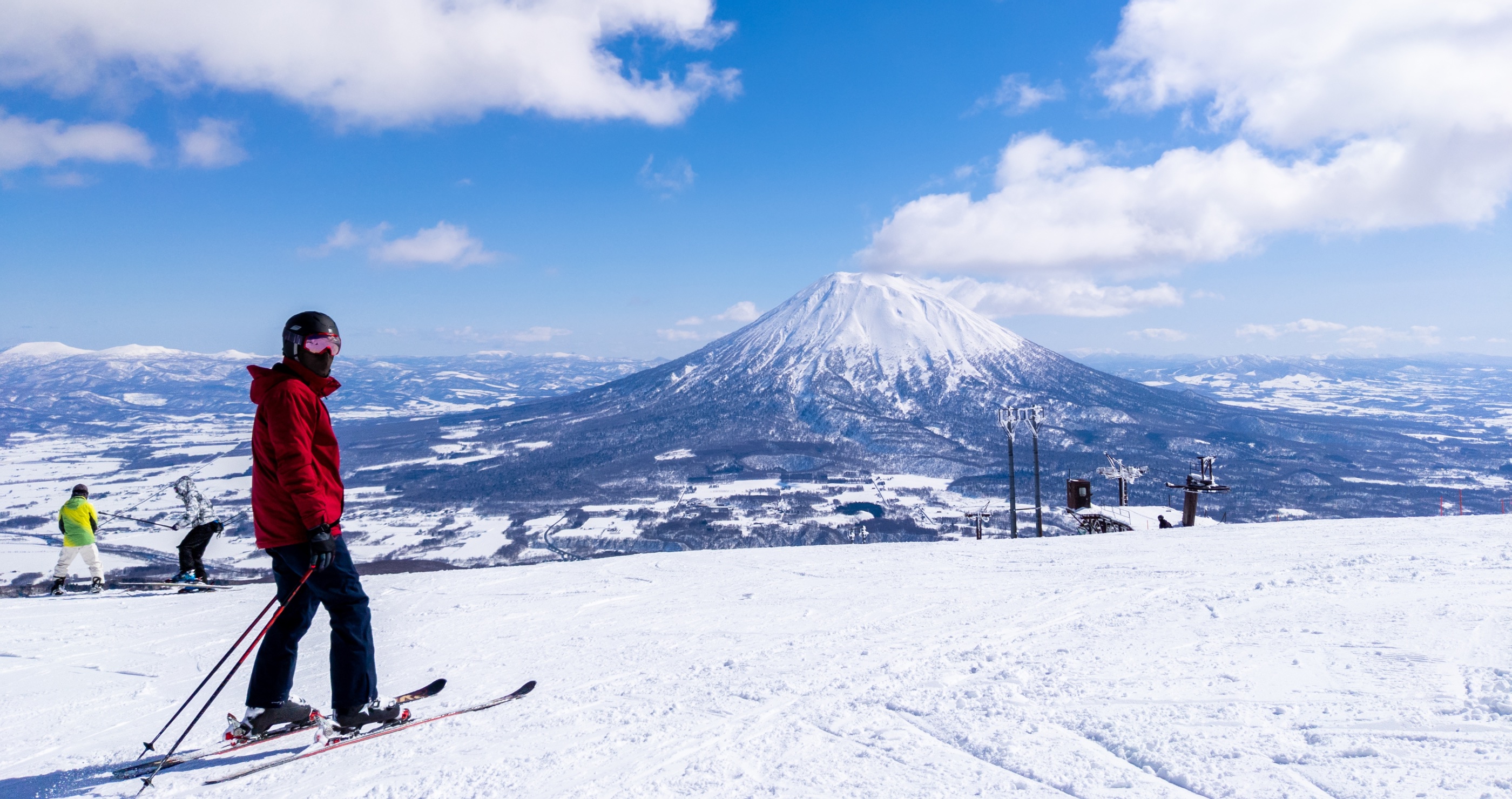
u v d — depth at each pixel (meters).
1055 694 2.68
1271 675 2.69
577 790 2.13
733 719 2.72
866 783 2.01
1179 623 3.78
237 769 2.51
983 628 4.11
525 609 5.78
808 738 2.44
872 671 3.27
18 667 4.36
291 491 2.54
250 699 2.71
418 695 3.23
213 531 8.80
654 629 4.74
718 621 4.91
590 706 3.03
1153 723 2.28
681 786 2.11
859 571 7.13
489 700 3.23
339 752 2.64
